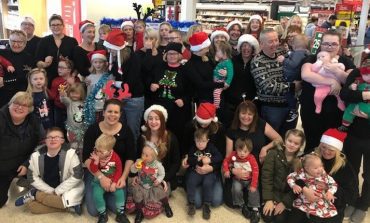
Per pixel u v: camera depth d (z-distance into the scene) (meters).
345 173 2.42
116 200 2.50
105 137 2.43
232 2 10.29
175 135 3.06
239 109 2.73
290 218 2.43
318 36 3.10
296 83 2.84
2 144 2.56
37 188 2.56
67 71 3.39
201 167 2.63
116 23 5.42
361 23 6.59
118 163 2.53
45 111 3.09
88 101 2.96
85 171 2.71
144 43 3.54
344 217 2.60
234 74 3.05
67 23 7.29
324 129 2.79
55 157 2.56
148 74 3.24
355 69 2.44
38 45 3.82
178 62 3.11
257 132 2.76
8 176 2.64
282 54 3.22
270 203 2.51
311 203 2.35
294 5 9.50
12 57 3.58
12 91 3.56
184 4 6.61
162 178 2.57
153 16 7.12
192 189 2.67
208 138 2.71
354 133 2.53
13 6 8.89
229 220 2.56
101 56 3.00
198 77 2.96
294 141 2.51
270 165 2.58
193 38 2.95
